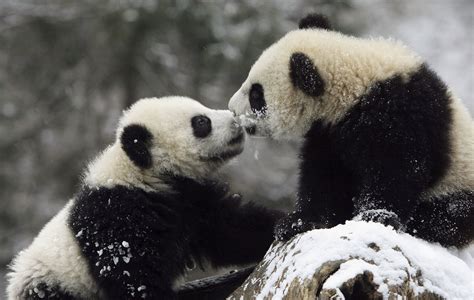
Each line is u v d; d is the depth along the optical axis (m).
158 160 11.59
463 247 9.69
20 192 25.16
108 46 24.72
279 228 9.50
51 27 25.08
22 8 24.94
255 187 24.95
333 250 7.57
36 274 11.12
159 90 24.80
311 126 10.33
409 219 9.31
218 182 12.12
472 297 7.84
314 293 7.39
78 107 25.38
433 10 43.50
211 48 23.47
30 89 25.41
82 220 10.70
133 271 10.38
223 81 24.38
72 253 10.79
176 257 10.95
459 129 9.58
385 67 9.71
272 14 24.08
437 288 7.70
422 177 9.11
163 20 23.52
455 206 9.48
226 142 11.91
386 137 9.21
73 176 25.17
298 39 10.65
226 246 11.74
